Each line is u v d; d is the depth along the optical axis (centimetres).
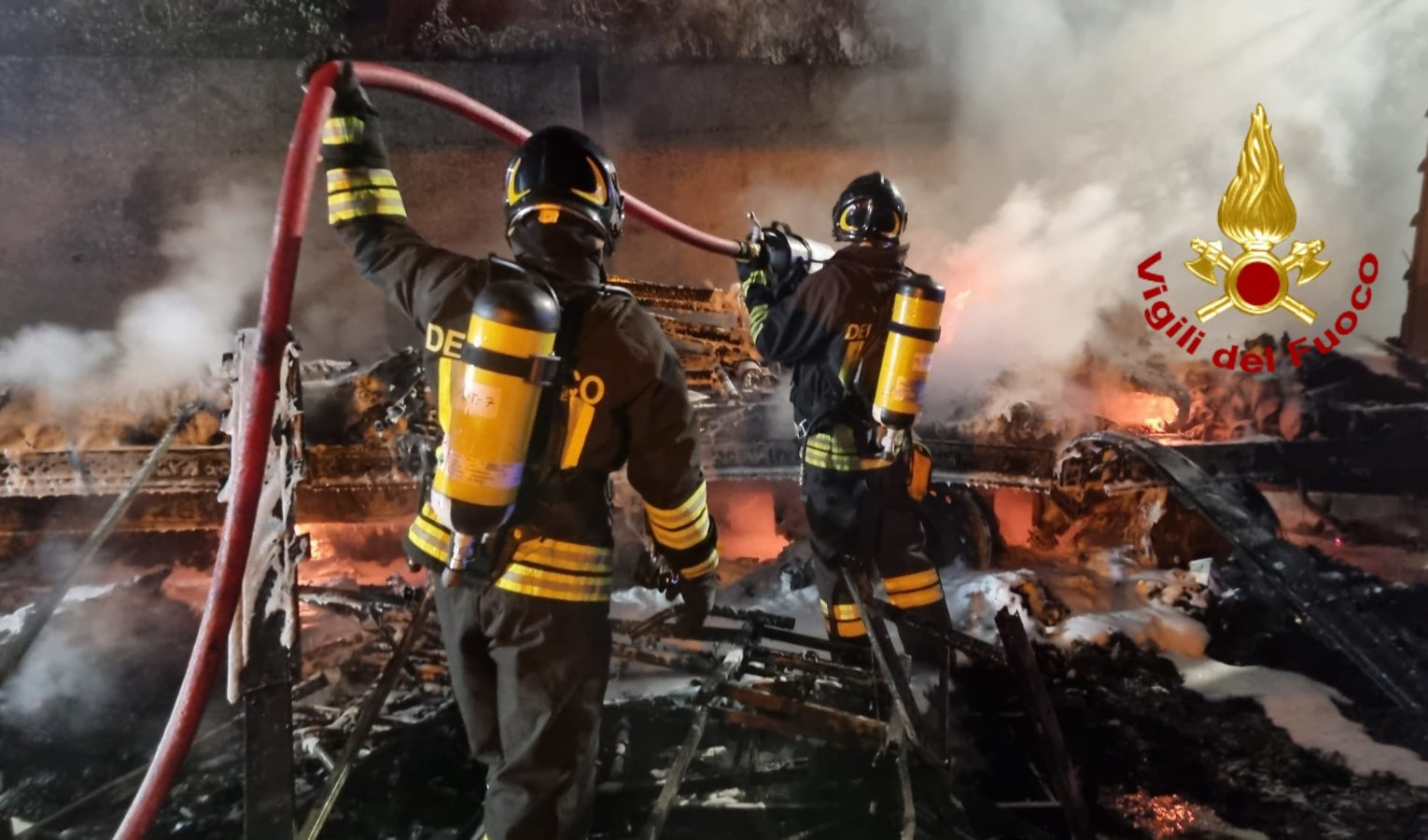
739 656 296
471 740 188
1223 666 353
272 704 192
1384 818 254
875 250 293
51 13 442
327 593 302
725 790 249
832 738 254
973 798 237
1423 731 300
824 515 303
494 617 173
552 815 172
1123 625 363
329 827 230
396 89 202
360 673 297
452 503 160
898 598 312
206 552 423
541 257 178
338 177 188
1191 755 288
